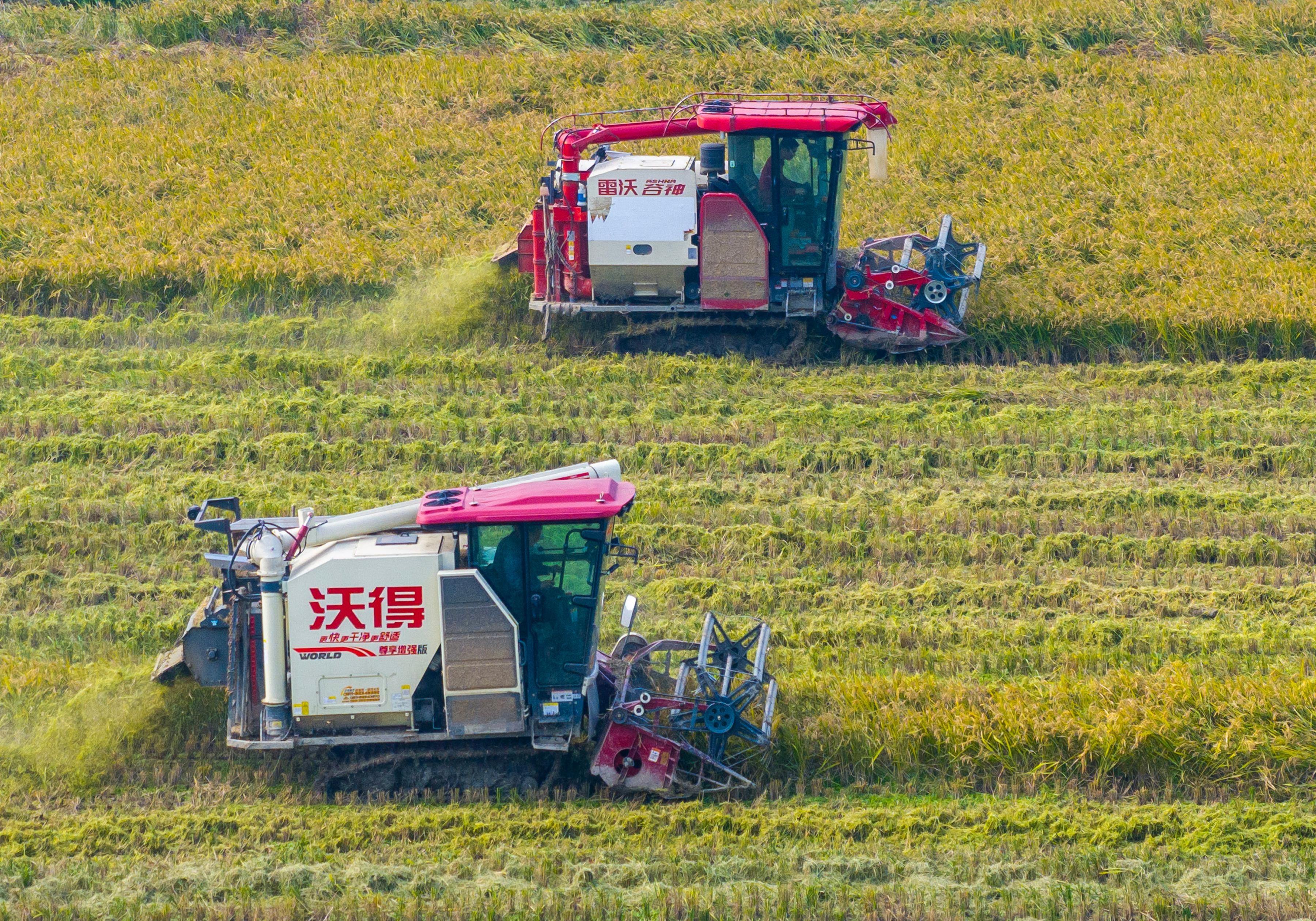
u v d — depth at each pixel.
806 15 111.50
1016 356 69.75
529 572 36.59
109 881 34.97
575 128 67.12
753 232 64.75
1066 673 44.78
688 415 63.22
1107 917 34.16
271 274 73.62
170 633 45.88
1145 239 79.31
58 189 86.19
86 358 67.12
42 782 39.06
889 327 67.75
